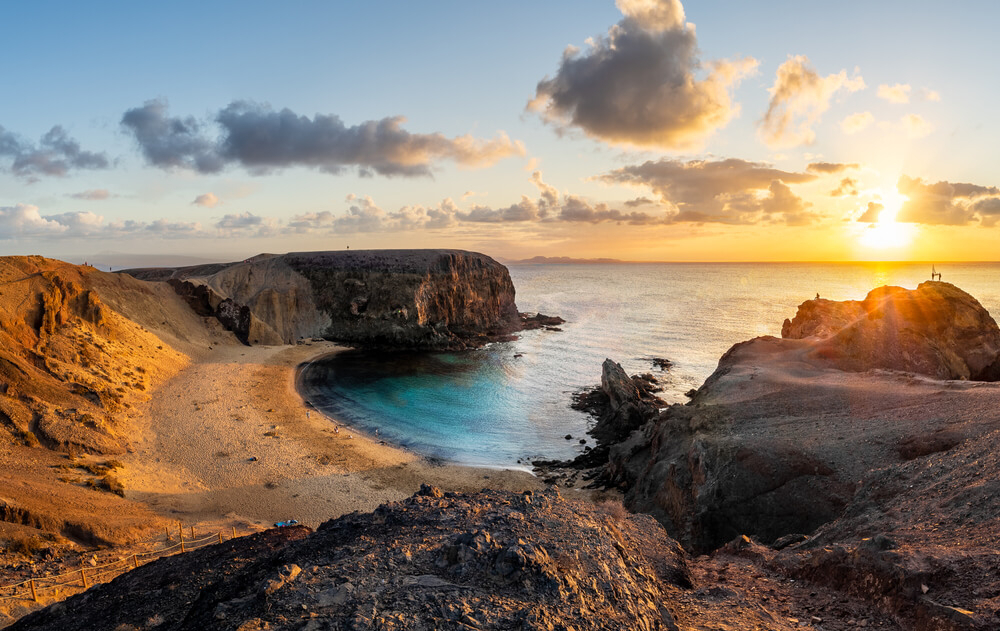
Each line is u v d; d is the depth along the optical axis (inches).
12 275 2689.5
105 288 3319.4
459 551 397.1
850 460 1062.4
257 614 316.2
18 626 435.8
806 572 530.3
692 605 443.8
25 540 1048.2
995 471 642.2
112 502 1408.7
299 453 1991.9
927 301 2204.7
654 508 1368.1
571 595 358.6
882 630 397.7
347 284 4384.8
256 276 4500.5
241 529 1353.3
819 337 2434.8
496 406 2699.3
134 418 2162.9
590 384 3093.0
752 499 1053.8
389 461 1972.2
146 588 473.7
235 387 2785.4
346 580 360.5
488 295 4997.5
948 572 408.2
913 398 1344.7
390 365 3597.4
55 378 2133.4
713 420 1496.1
